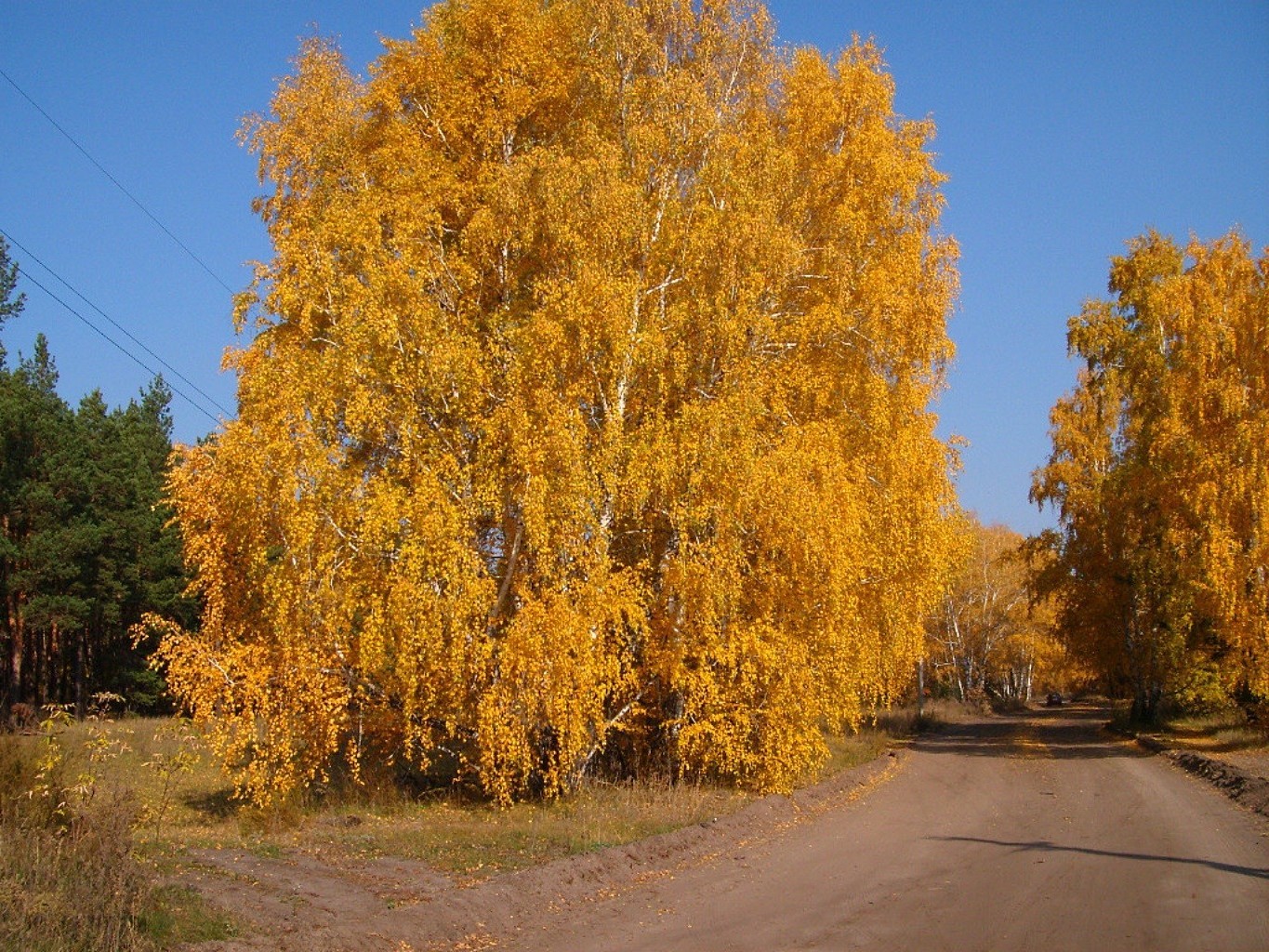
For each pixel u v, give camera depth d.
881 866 11.69
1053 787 20.30
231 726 14.98
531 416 15.66
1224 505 26.06
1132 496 33.66
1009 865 11.52
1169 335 34.53
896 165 21.39
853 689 19.61
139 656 42.44
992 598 68.81
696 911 9.52
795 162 20.56
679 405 18.14
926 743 35.31
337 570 15.08
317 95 19.91
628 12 18.92
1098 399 39.09
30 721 18.22
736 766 18.30
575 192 17.11
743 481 16.36
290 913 8.62
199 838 12.62
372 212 16.92
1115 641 39.22
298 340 16.92
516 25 19.61
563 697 15.00
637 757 19.27
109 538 38.59
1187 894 9.67
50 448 38.59
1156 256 37.25
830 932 8.52
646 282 18.31
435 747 17.33
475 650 15.16
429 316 15.88
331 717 15.24
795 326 19.47
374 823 14.66
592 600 15.34
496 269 18.42
